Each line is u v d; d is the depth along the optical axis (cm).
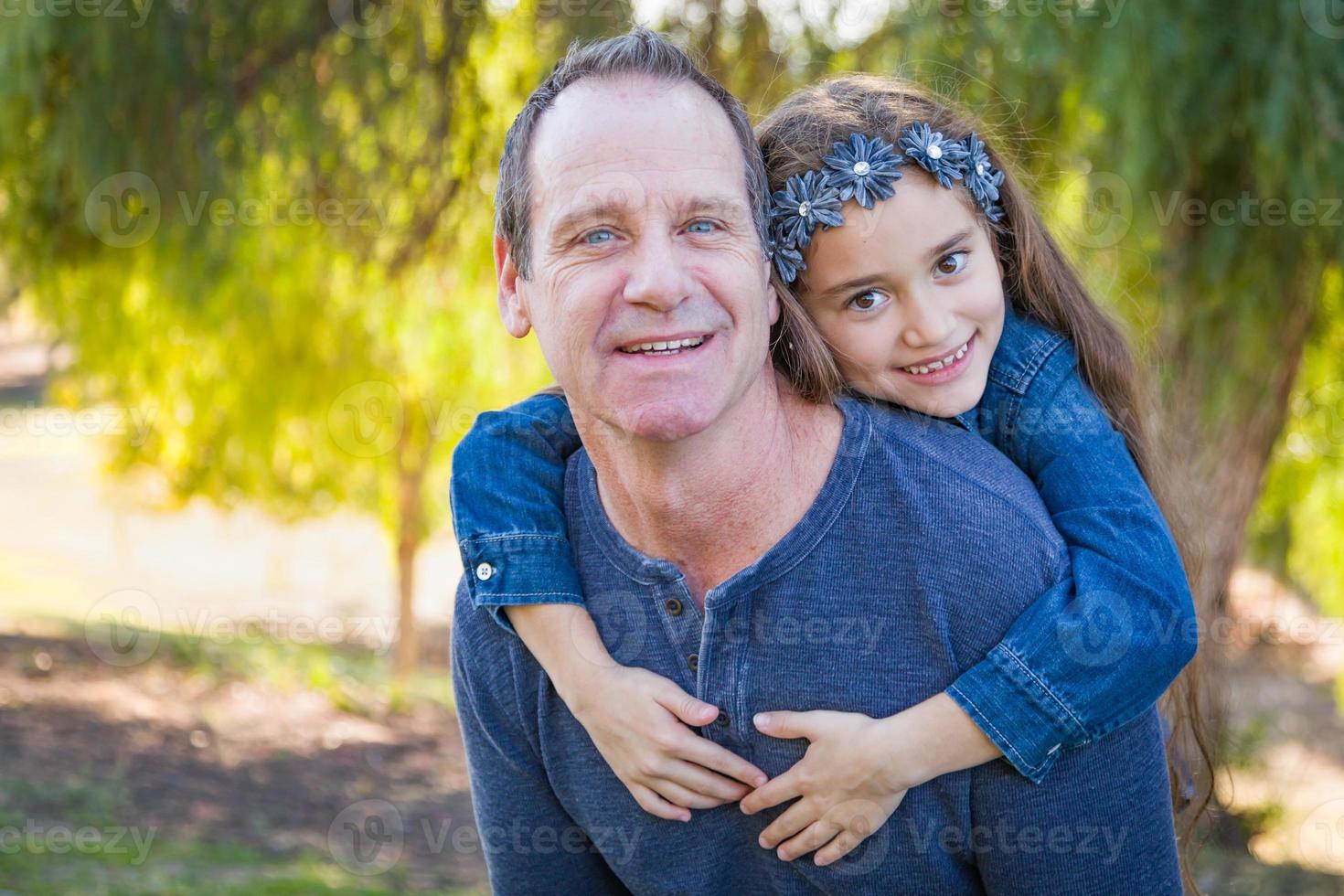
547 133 113
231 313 627
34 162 515
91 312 633
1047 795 121
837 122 143
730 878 131
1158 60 394
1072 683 117
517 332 125
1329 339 551
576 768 133
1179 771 173
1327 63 412
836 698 121
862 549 121
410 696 858
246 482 799
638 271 107
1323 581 757
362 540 1392
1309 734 842
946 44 411
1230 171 464
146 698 743
